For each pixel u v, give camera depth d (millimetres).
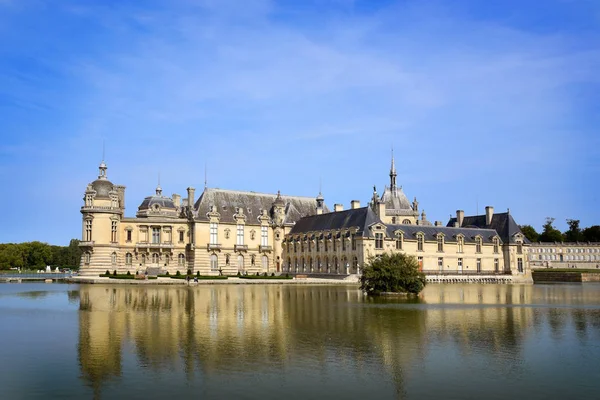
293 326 50625
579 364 36156
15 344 41906
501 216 174125
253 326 50531
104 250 140000
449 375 33531
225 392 30234
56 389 30688
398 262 90562
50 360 36844
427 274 145500
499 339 44375
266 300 76938
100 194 141250
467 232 163375
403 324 52219
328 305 69938
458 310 64500
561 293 99812
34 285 118562
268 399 29125
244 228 161625
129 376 33125
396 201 191500
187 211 156625
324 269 151000
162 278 132125
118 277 130625
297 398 29297
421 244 151875
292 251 164000
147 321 53688
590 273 167125
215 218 156000
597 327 50812
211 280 125125
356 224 142750
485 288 116750
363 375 33438
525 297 87750
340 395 29812
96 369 34656
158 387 31016
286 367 35188
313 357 37781
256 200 169375
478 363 36406
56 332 47062
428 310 64375
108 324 51625
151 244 148250
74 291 95250
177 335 45688
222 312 61344
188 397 29422
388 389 30859
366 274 90188
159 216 151500
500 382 32156
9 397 29359
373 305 70125
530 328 50062
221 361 36594
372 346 41438
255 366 35375
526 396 29750
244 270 160125
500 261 166875
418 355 38531
